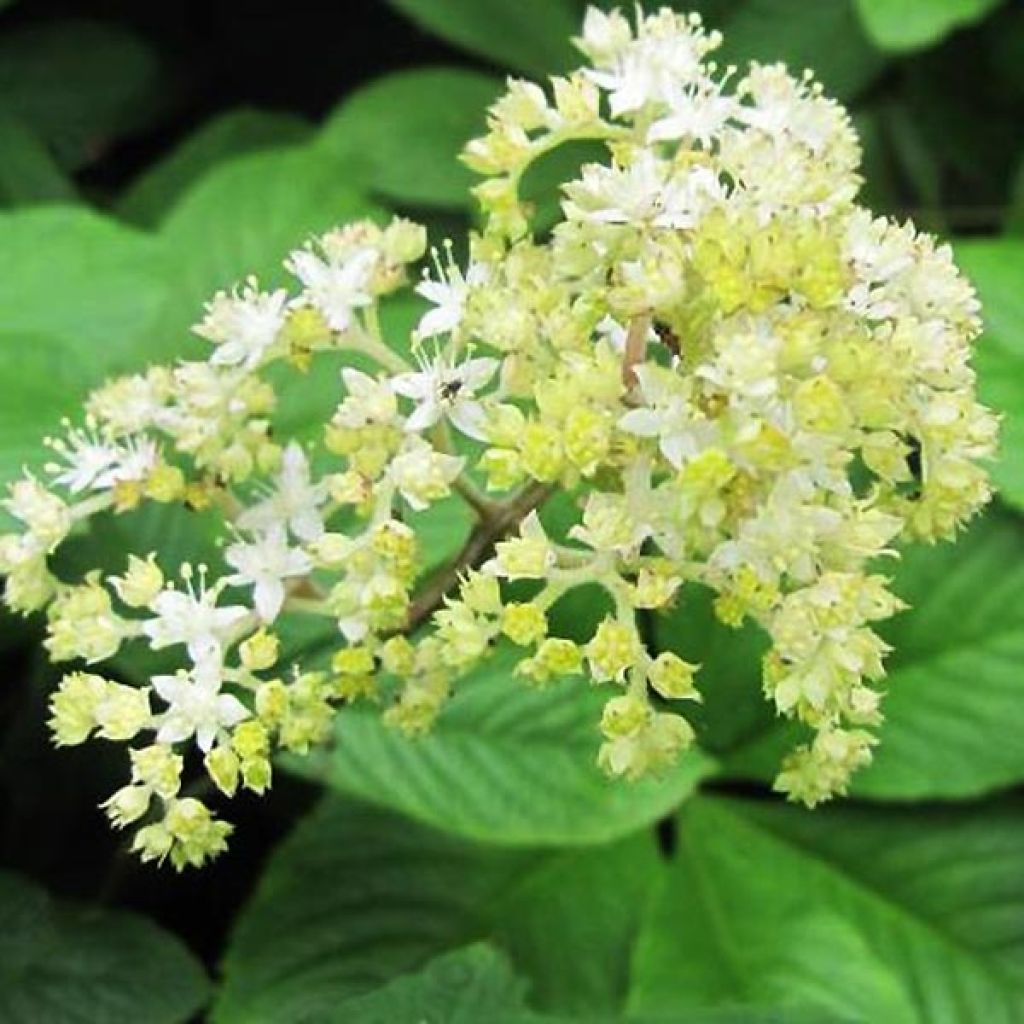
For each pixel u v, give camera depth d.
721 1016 0.32
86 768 0.38
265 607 0.30
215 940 0.38
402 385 0.30
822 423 0.28
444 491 0.29
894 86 0.49
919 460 0.31
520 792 0.35
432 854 0.36
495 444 0.29
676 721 0.29
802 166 0.29
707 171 0.29
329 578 0.33
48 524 0.31
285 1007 0.35
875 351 0.28
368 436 0.30
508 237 0.30
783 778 0.29
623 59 0.31
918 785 0.37
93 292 0.39
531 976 0.36
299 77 0.52
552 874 0.36
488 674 0.36
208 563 0.35
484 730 0.35
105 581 0.35
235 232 0.41
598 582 0.29
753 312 0.28
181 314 0.39
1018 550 0.38
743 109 0.30
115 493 0.31
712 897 0.37
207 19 0.51
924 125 0.47
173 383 0.31
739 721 0.37
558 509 0.33
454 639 0.29
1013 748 0.37
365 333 0.31
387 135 0.46
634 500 0.29
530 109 0.30
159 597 0.30
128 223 0.46
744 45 0.46
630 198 0.29
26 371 0.37
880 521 0.29
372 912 0.36
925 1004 0.36
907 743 0.37
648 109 0.30
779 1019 0.32
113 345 0.38
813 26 0.46
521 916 0.36
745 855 0.37
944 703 0.37
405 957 0.36
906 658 0.38
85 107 0.48
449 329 0.30
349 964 0.35
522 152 0.30
